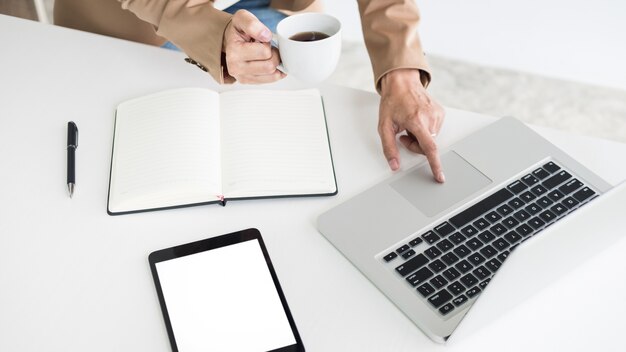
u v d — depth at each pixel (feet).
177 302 2.78
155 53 4.08
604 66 8.04
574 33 7.94
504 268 2.25
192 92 3.65
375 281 2.87
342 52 8.44
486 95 7.89
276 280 2.87
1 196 3.21
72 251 2.99
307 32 3.32
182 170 3.22
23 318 2.74
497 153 3.47
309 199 3.26
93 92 3.79
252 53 3.41
